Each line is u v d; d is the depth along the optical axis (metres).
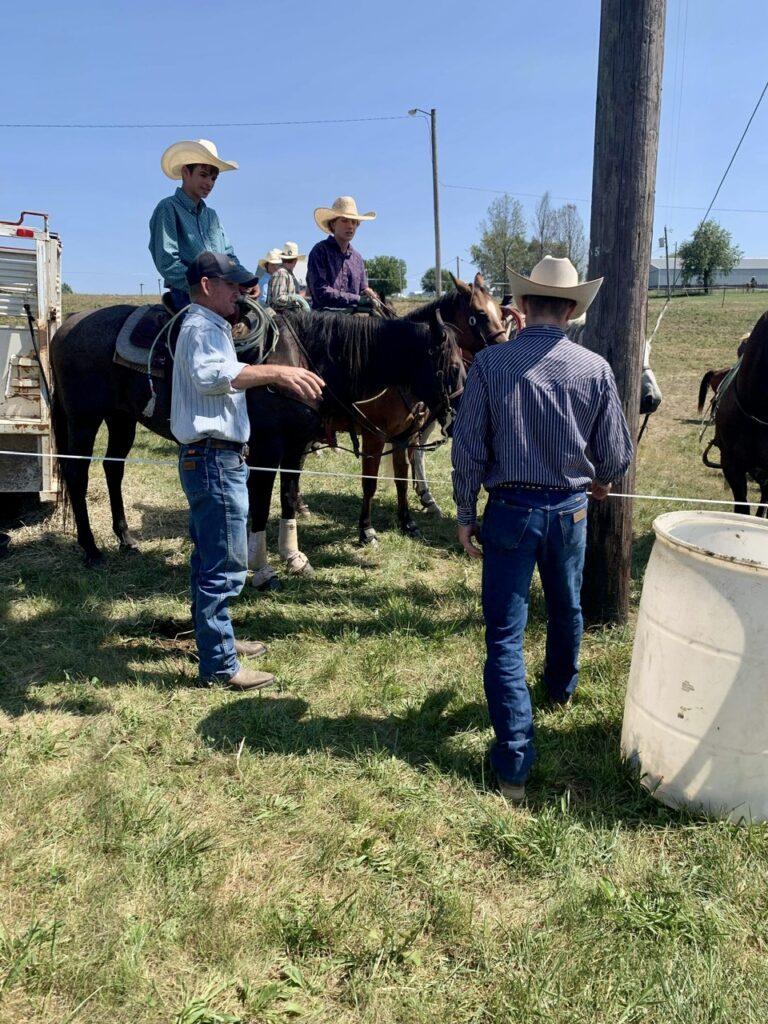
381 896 2.31
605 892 2.34
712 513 3.06
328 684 3.64
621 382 3.80
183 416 3.22
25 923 2.18
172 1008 1.95
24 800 2.67
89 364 4.70
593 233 3.72
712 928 2.22
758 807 2.64
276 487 7.29
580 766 3.04
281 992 1.99
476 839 2.60
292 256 10.30
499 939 2.19
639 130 3.50
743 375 4.71
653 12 3.39
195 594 3.62
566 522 2.72
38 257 5.14
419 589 4.89
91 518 6.07
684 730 2.66
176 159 4.36
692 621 2.60
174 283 4.39
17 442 5.47
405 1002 1.97
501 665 2.77
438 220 26.20
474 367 2.69
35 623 4.18
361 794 2.79
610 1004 1.97
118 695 3.47
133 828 2.57
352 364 4.77
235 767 2.95
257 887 2.36
